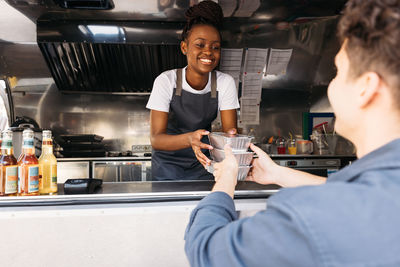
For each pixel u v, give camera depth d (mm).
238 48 3732
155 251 980
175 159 1772
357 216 312
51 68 3494
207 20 1473
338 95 426
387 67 358
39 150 3318
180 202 989
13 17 3178
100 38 3084
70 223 951
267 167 927
